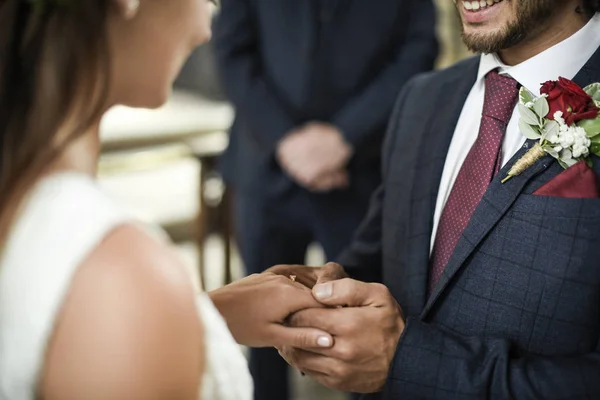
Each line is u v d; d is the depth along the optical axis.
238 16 2.71
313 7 2.60
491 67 1.45
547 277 1.28
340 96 2.67
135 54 0.93
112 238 0.83
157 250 0.85
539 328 1.29
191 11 0.97
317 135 2.64
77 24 0.87
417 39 2.71
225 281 3.75
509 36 1.34
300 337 1.31
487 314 1.33
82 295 0.80
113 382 0.79
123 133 4.66
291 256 2.84
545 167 1.30
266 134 2.68
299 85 2.64
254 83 2.71
